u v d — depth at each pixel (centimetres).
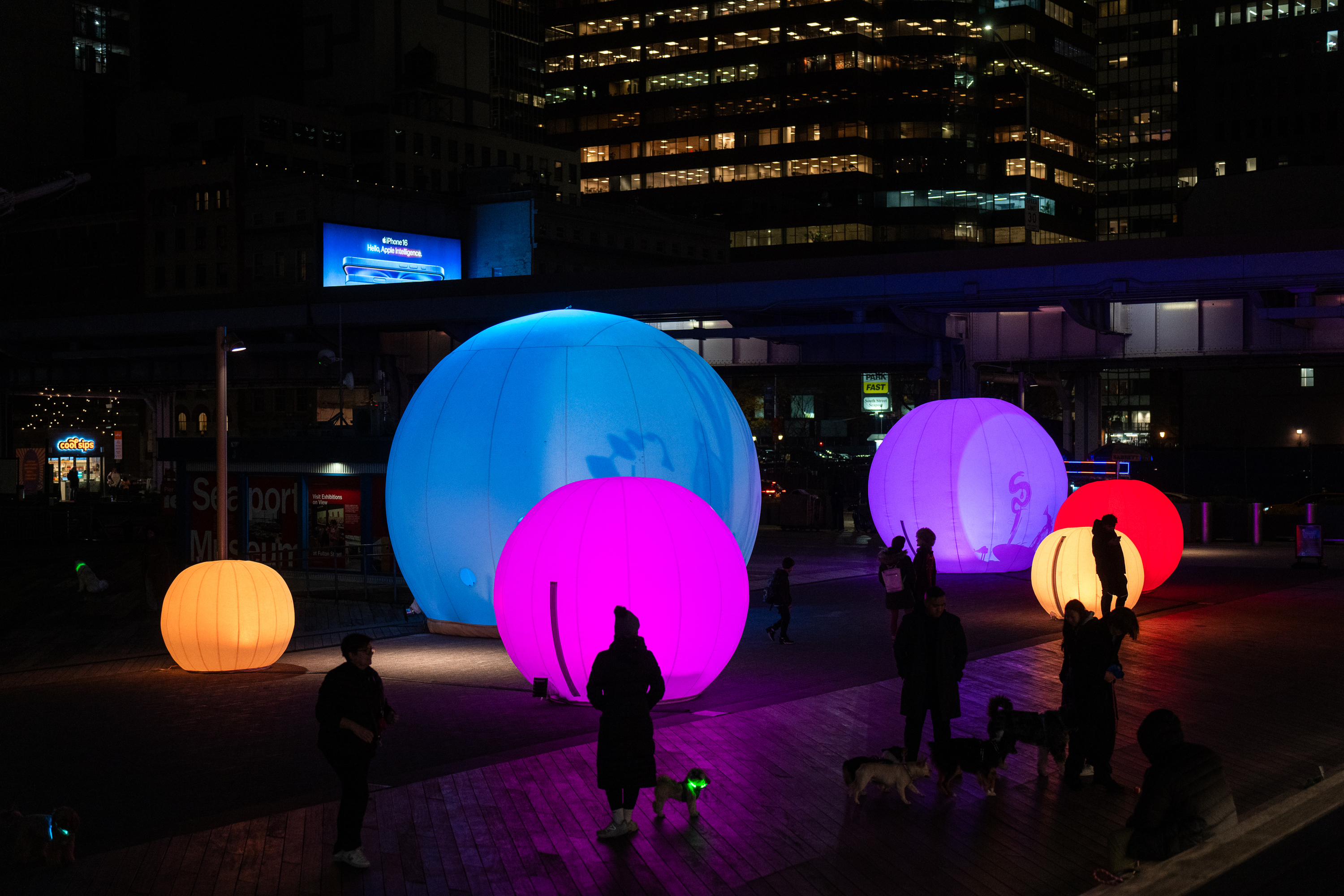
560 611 1394
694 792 948
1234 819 802
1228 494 4862
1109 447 5272
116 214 11138
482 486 1989
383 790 1047
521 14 15875
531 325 2155
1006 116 14400
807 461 7219
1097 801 1001
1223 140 12369
